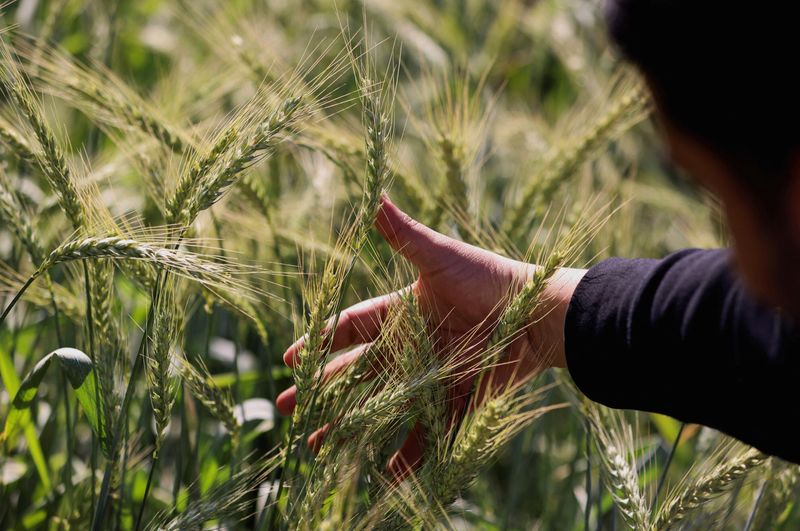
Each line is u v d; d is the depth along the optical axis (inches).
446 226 106.6
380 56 195.0
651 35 45.3
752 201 45.4
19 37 136.6
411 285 83.7
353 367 81.1
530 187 116.4
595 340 78.5
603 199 124.0
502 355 84.6
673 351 72.1
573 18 211.0
